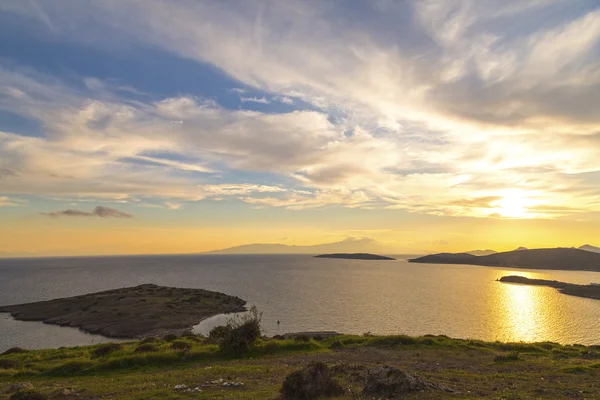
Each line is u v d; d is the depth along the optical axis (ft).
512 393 49.62
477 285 598.75
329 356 86.79
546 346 102.99
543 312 343.67
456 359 82.43
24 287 547.49
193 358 84.84
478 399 44.19
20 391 49.11
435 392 47.39
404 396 45.52
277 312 319.68
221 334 105.70
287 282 615.16
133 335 228.84
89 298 351.05
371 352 91.45
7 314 306.96
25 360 94.53
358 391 48.67
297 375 47.83
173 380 61.72
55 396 52.47
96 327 247.70
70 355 98.89
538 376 63.16
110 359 80.59
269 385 56.49
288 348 96.43
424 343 101.76
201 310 309.01
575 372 66.74
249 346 90.84
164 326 249.75
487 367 73.31
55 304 331.98
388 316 303.89
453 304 381.60
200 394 50.49
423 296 444.96
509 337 236.02
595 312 346.95
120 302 326.65
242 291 483.92
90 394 53.47
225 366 75.36
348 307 350.43
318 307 349.20
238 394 49.67
